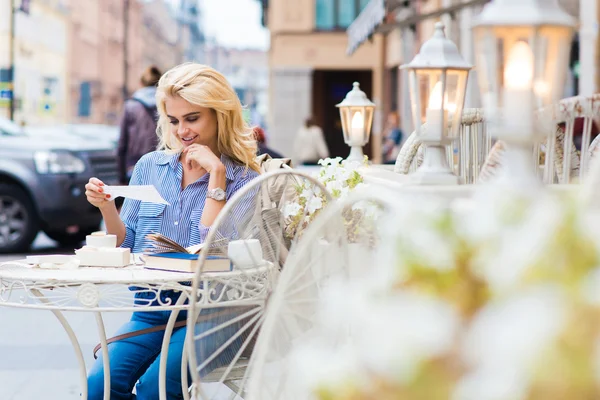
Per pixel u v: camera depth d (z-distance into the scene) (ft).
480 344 4.11
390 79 100.68
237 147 13.14
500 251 4.34
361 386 4.43
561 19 7.47
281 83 110.63
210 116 13.10
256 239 11.39
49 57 137.69
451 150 17.95
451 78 10.07
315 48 109.91
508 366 3.92
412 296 4.37
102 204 12.81
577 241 4.12
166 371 11.73
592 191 5.04
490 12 7.61
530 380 3.87
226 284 10.42
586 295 3.94
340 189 13.14
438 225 4.53
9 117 67.77
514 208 4.46
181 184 13.26
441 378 4.11
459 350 4.15
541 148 16.22
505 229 4.40
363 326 4.54
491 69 7.55
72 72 160.56
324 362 4.71
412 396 4.14
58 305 10.61
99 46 190.90
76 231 39.83
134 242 13.42
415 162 17.46
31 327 24.56
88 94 169.58
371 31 43.39
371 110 20.84
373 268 5.11
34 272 11.17
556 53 7.54
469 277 4.38
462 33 46.50
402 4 40.65
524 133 7.31
